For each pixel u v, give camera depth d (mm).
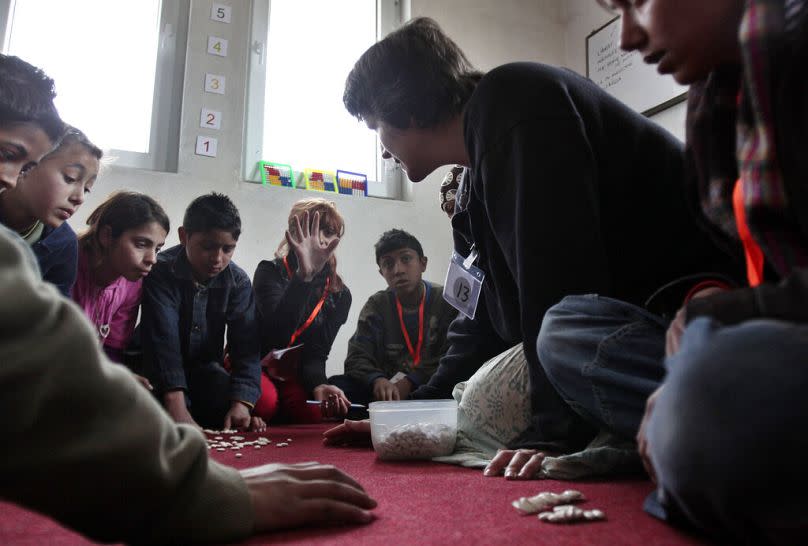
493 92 1090
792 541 350
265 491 569
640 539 524
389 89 1277
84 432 377
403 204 3525
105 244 2137
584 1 4012
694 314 486
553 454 941
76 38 3068
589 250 964
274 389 2572
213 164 3125
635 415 774
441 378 1526
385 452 1142
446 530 579
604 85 3711
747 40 472
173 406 2059
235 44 3281
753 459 349
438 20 3836
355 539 545
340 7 3744
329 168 3580
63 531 592
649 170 1083
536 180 991
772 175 470
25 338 353
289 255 2805
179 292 2303
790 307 433
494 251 1217
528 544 520
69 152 1865
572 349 837
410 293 2865
